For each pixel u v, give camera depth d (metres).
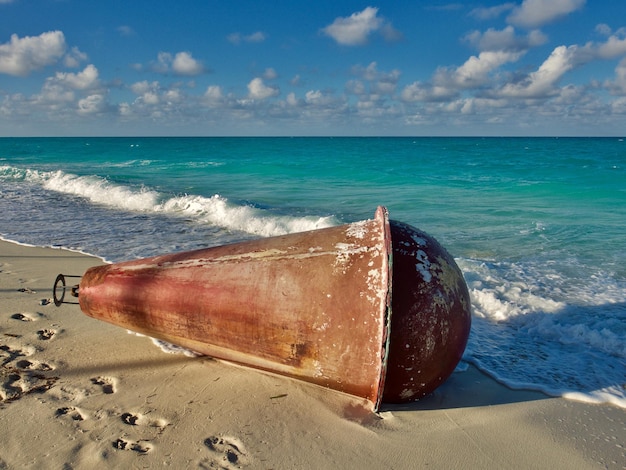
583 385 3.68
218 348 3.55
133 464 2.69
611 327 4.74
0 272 6.42
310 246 3.37
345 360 3.10
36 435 2.95
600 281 6.09
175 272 3.70
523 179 18.38
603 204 12.24
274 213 10.27
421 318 3.05
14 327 4.57
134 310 3.79
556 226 9.33
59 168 26.20
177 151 48.25
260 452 2.81
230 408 3.23
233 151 46.44
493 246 7.89
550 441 2.97
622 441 2.98
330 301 3.12
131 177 20.39
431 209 11.63
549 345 4.43
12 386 3.53
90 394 3.42
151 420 3.11
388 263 3.03
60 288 5.68
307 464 2.72
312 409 3.23
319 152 42.53
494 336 4.64
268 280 3.33
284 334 3.23
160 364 3.84
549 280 6.16
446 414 3.26
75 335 4.38
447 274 3.21
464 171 22.28
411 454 2.83
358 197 13.91
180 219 10.72
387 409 3.29
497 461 2.78
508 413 3.28
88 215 11.24
